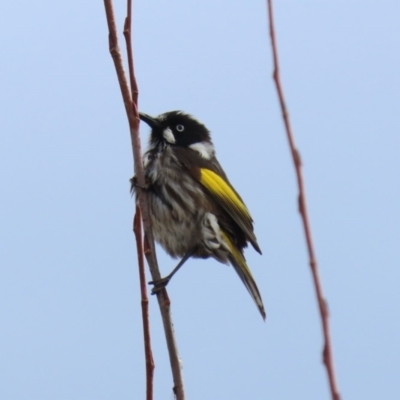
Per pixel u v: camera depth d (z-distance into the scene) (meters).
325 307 4.99
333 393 4.82
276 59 5.64
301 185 5.31
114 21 7.86
